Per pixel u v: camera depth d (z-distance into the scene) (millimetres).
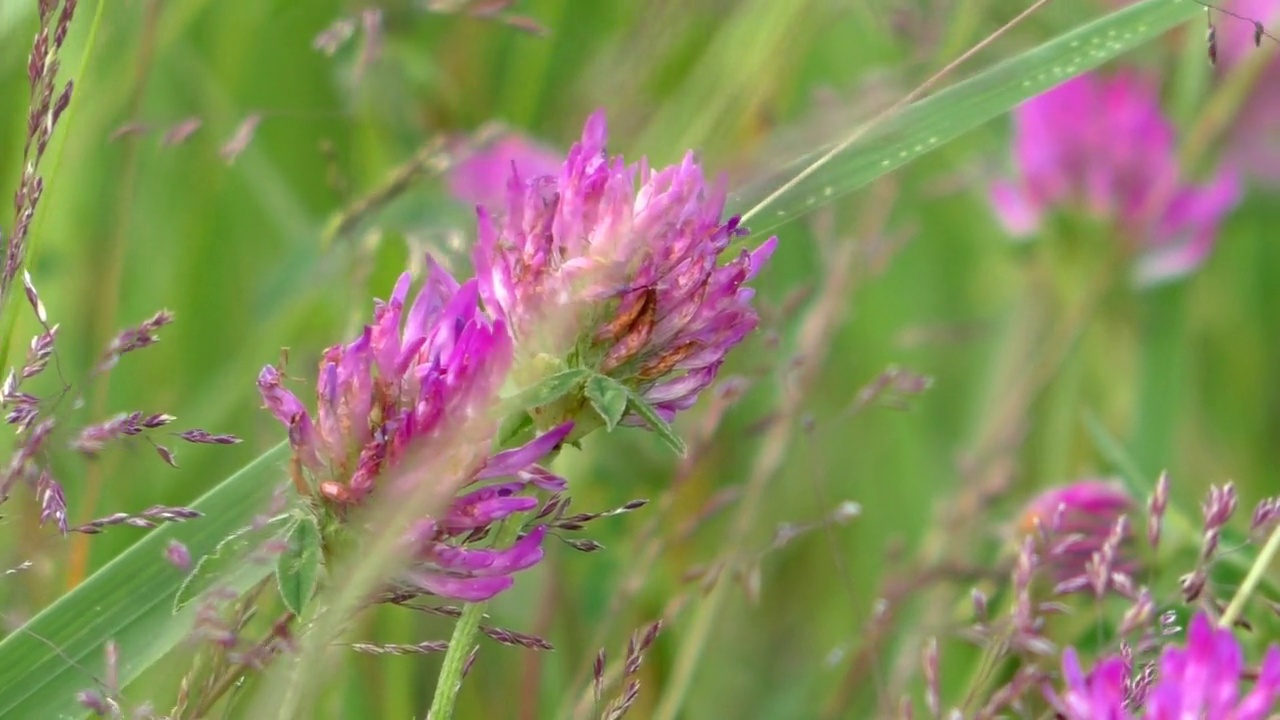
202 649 398
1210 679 397
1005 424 557
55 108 419
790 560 580
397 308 399
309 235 555
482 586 393
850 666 529
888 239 555
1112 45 455
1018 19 450
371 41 522
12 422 409
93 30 444
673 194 404
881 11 560
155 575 423
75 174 543
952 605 510
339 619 390
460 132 557
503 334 392
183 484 536
